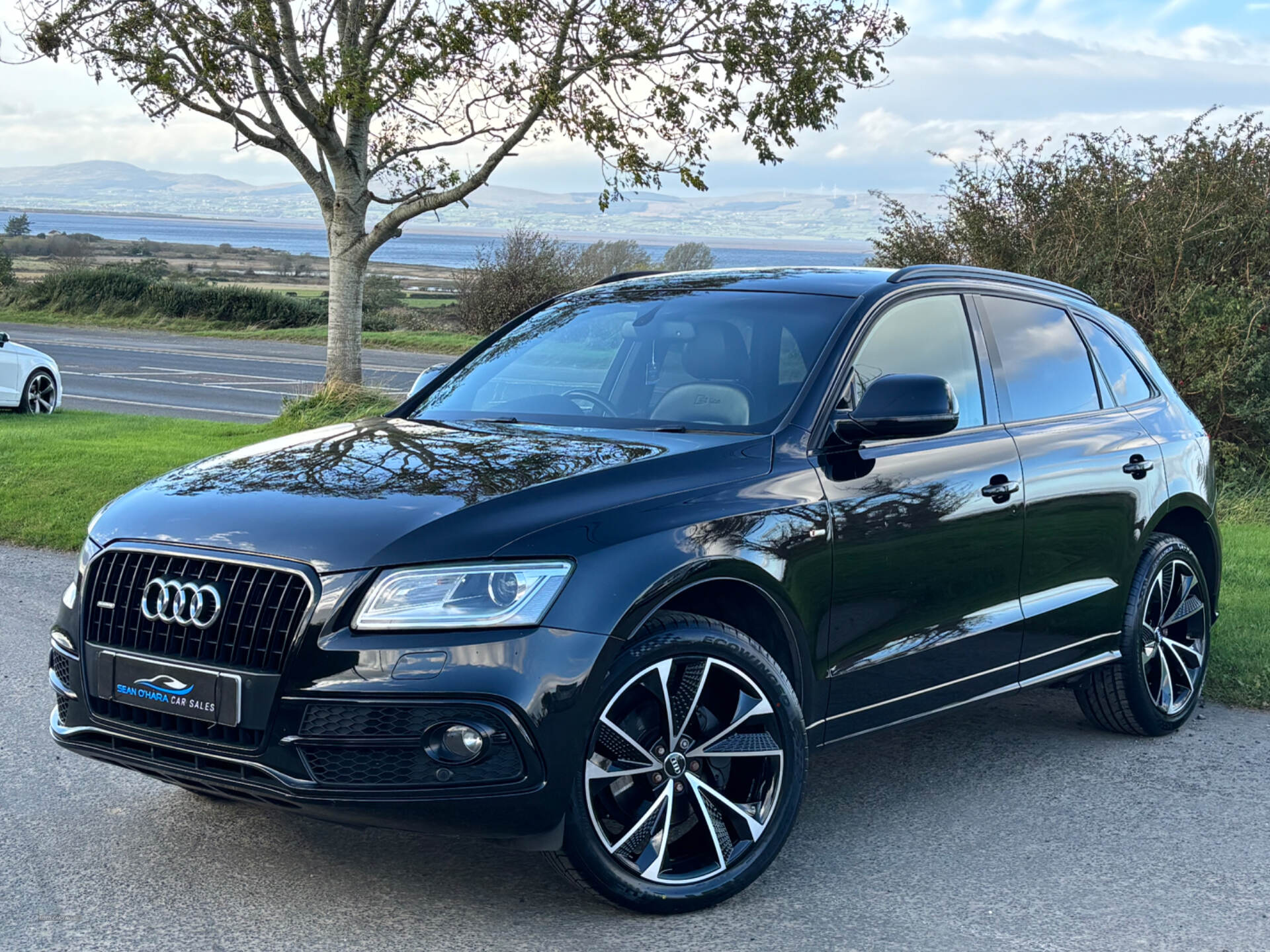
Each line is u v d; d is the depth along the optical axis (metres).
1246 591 7.38
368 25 14.20
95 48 13.44
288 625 3.11
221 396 21.45
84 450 11.93
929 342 4.38
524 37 13.28
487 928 3.27
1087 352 5.08
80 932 3.21
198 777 3.21
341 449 3.90
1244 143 12.66
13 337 36.22
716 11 13.42
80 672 3.44
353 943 3.17
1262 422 11.62
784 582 3.54
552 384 4.48
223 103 14.22
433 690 3.01
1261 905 3.50
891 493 3.89
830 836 3.97
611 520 3.29
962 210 13.66
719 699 3.49
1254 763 4.79
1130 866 3.76
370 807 3.05
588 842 3.19
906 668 3.97
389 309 51.84
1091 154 13.18
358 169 15.87
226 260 185.62
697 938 3.23
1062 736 5.13
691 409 4.07
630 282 5.11
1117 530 4.84
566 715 3.08
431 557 3.11
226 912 3.34
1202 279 12.29
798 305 4.35
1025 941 3.25
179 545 3.33
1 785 4.29
